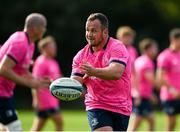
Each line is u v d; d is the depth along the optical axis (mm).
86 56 24406
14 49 27359
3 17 104438
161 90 43500
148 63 44812
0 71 27188
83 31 107000
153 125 45469
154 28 112688
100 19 23562
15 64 27484
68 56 108938
